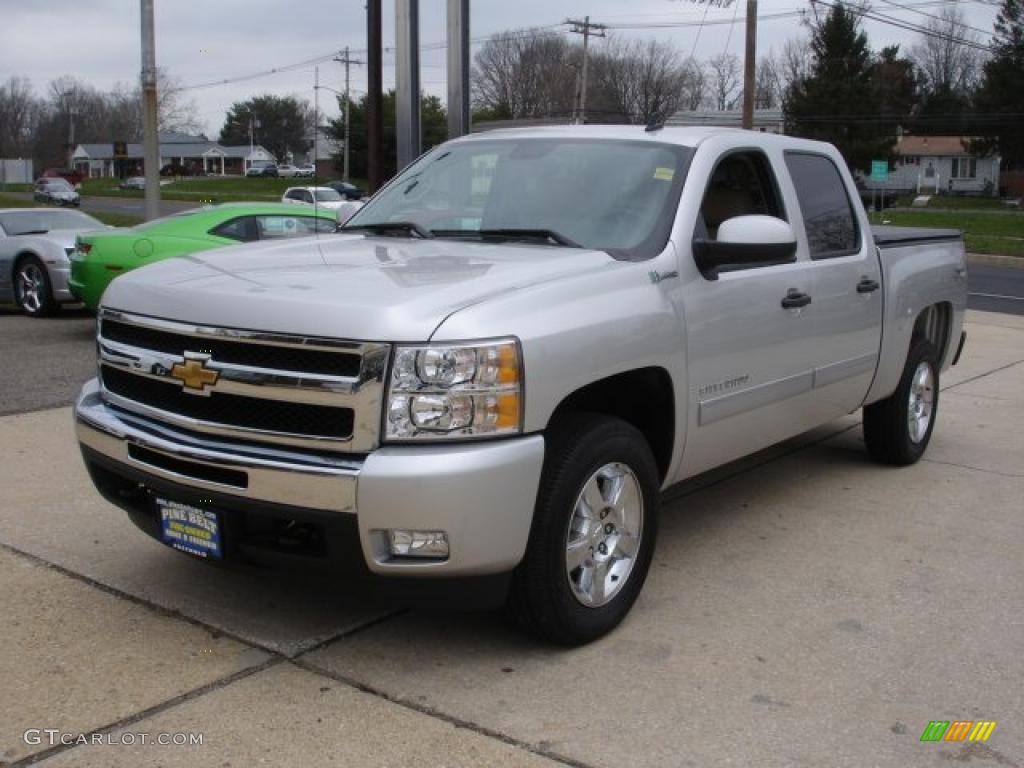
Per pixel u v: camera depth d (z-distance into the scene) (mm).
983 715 3553
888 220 47656
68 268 12586
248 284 3789
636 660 3887
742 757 3248
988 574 4867
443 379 3408
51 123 121812
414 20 12211
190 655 3832
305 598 4355
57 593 4359
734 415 4750
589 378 3775
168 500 3842
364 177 81188
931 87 94688
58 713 3412
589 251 4277
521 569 3723
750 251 4352
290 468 3451
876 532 5445
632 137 4961
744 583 4688
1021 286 21250
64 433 7020
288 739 3283
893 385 6379
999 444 7492
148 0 18312
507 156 5098
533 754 3234
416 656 3865
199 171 122688
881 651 4020
